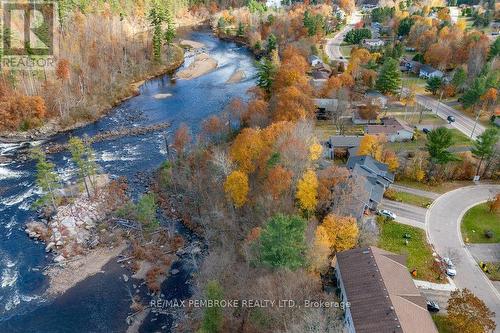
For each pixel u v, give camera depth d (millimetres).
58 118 120562
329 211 69562
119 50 157000
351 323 50219
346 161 94438
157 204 87688
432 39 166000
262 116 103125
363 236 64250
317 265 56344
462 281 62594
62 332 60531
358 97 122375
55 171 97875
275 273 51969
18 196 88812
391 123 107875
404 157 92312
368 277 54500
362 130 108750
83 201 86875
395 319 47844
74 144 85938
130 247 76250
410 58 168000
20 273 70312
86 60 137625
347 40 195000
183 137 102000
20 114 115312
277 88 118562
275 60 146250
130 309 64188
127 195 90250
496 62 136375
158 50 168000
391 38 195375
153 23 174750
